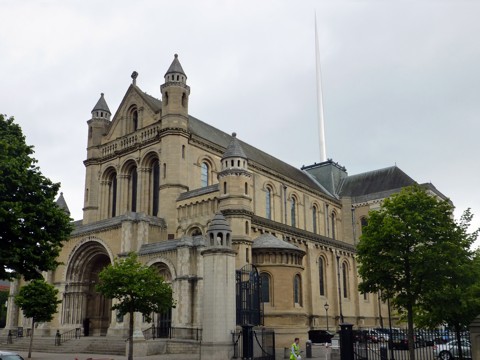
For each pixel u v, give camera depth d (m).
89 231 59.03
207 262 32.72
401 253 33.22
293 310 53.62
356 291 76.44
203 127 73.81
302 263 60.12
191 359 37.91
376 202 91.62
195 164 63.72
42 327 58.62
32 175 30.47
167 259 49.81
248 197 54.84
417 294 33.12
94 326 59.91
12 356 25.44
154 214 64.38
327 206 90.12
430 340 46.31
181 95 64.00
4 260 27.95
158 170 65.50
